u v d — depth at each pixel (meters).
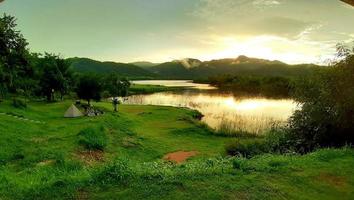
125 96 92.44
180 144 32.06
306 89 18.52
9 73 44.34
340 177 10.19
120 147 27.25
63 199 8.31
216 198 8.37
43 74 62.62
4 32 40.97
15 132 25.83
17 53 43.91
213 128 41.78
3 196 8.63
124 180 9.29
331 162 11.61
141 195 8.46
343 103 16.59
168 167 11.16
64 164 18.02
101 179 9.34
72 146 22.75
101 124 32.41
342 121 16.78
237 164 10.66
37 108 47.94
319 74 18.03
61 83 63.19
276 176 10.04
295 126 18.91
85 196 8.45
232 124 44.47
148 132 36.56
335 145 17.30
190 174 9.79
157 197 8.37
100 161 21.55
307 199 8.63
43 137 25.69
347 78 16.70
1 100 44.59
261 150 20.69
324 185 9.56
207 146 31.95
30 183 10.80
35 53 62.66
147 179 9.45
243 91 119.75
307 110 18.22
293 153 16.03
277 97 92.69
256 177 9.84
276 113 56.09
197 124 43.12
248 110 61.00
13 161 19.03
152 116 49.81
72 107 42.59
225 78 176.25
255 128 41.22
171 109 59.62
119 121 39.34
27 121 32.59
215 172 10.03
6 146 21.53
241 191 8.81
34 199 8.38
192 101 82.25
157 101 82.75
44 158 19.45
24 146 22.30
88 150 23.08
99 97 58.00
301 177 10.04
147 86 143.00
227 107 67.06
